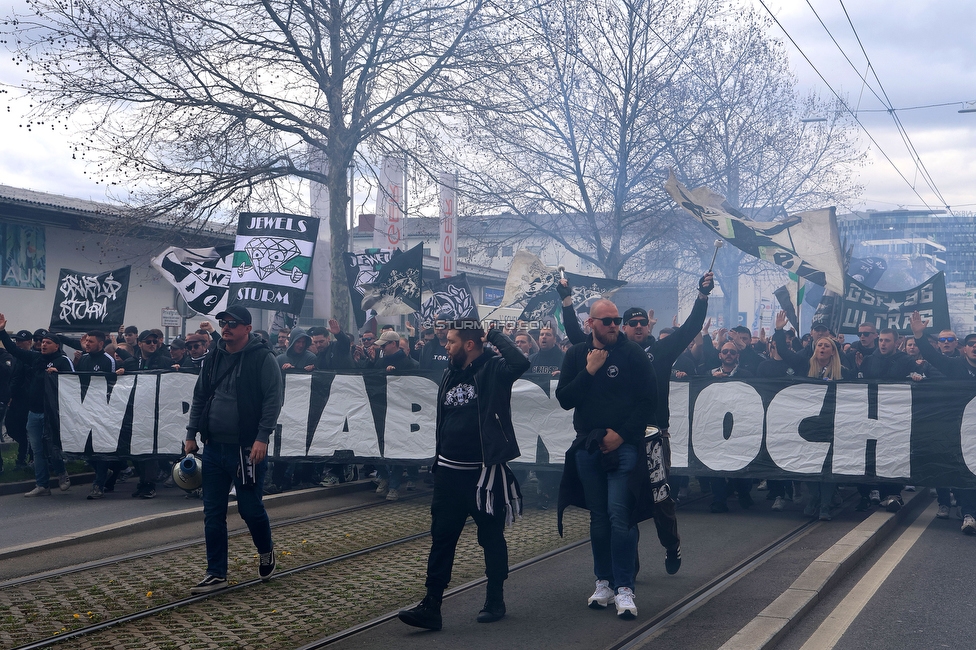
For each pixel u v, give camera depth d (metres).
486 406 5.12
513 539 7.80
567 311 6.15
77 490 10.80
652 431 5.61
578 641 4.80
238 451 5.99
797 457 8.88
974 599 5.73
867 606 5.55
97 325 11.33
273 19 17.81
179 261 11.89
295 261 11.27
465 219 23.09
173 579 6.27
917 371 9.87
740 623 5.04
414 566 6.67
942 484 8.41
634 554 5.37
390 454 9.89
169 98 17.53
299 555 6.99
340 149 18.20
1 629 5.10
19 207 21.98
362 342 13.73
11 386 11.14
